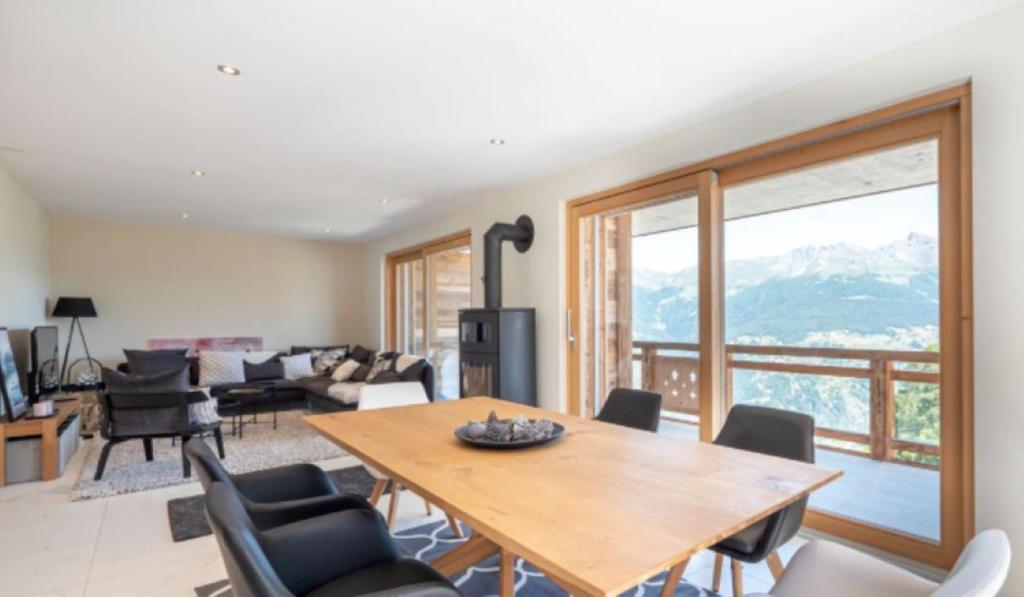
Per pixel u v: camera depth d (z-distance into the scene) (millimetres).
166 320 7016
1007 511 2031
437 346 6586
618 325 4031
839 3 1994
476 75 2576
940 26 2170
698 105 2967
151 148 3656
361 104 2918
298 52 2330
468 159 3961
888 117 2432
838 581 1428
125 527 2949
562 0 1952
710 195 3242
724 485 1482
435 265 6660
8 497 3438
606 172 3869
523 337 4430
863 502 2773
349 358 7316
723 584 2348
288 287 7883
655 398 2551
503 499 1379
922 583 1380
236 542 945
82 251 6520
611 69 2521
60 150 3686
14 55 2322
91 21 2055
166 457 4398
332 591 1484
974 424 2141
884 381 2664
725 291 3277
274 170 4230
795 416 2082
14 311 4617
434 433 2150
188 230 7168
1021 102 2000
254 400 5637
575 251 4293
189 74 2529
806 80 2658
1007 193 2035
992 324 2078
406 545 2746
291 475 2045
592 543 1110
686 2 1977
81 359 6469
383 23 2098
